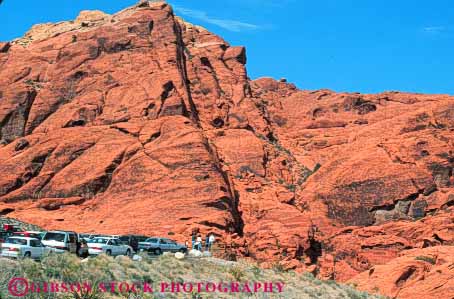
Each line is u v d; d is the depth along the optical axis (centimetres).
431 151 9344
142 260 3972
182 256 4378
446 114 10138
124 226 7588
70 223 7769
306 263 7731
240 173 9400
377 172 9175
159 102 9219
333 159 9731
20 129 9556
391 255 7944
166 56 10038
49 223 7738
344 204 9062
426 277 6606
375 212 8950
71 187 8312
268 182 9425
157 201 7938
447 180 9138
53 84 9981
